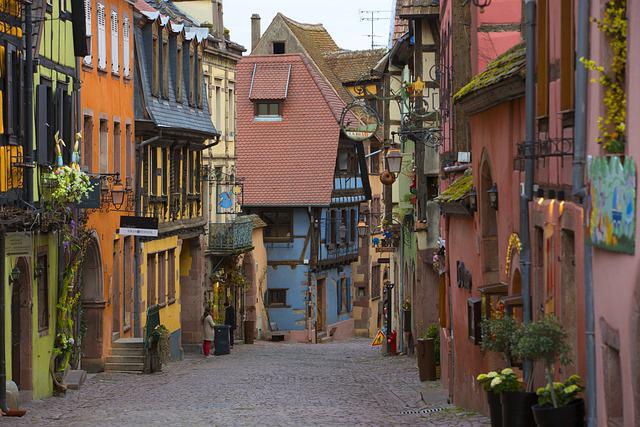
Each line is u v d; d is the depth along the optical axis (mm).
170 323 48250
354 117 73312
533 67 17125
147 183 44688
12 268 27844
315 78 73500
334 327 75312
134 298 42688
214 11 59719
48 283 31562
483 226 22734
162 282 47281
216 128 58719
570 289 15633
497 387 16609
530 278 17922
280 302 71188
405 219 47219
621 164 12703
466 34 28641
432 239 38438
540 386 17312
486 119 22000
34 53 29938
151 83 45531
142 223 37031
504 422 16438
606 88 13117
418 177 38906
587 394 14227
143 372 38812
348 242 76938
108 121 39906
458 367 26516
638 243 12172
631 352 12461
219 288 57656
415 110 35031
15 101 28047
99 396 31406
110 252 39562
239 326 64188
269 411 25719
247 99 72875
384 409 26453
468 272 24562
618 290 12922
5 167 27094
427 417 23328
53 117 32094
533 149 17047
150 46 45531
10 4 27578
